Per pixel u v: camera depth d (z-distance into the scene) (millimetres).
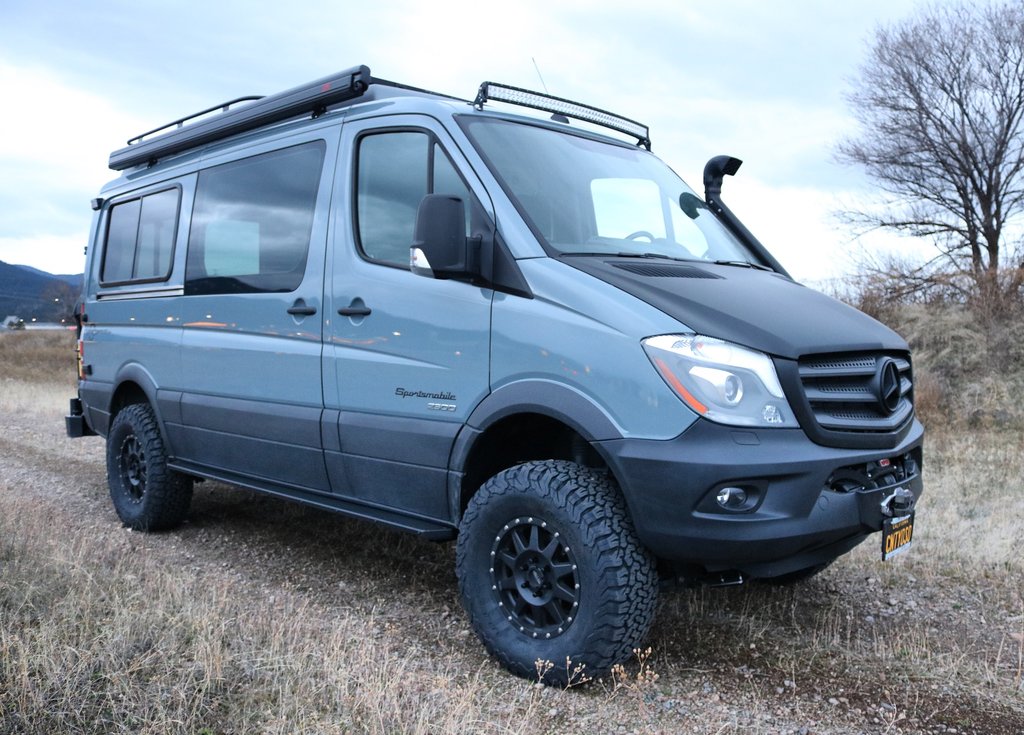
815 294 3979
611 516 3225
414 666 3506
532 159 3990
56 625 3428
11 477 7609
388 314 3992
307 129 4699
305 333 4453
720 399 3068
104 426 6363
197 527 5863
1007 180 17750
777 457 3047
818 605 4332
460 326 3689
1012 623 4117
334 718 2859
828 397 3234
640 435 3131
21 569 4109
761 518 3061
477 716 2994
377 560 5066
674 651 3715
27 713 2771
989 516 5895
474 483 3760
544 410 3355
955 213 18422
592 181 4152
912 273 14125
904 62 18266
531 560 3426
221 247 5191
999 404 10688
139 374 5836
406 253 3992
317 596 4438
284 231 4703
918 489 3623
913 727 3070
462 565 3596
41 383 20734
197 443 5324
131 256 6180
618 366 3188
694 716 3125
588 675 3260
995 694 3328
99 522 6098
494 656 3537
